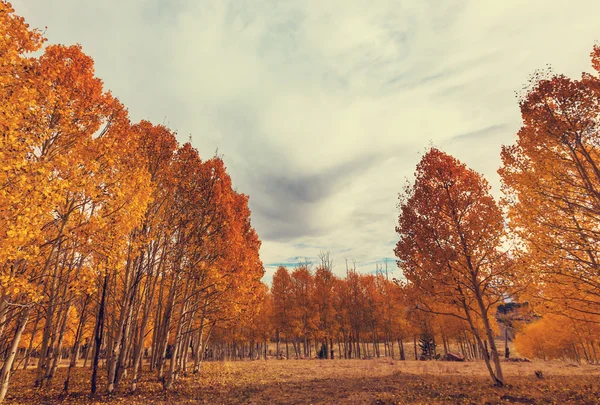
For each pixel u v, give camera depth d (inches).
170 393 485.7
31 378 624.7
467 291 535.2
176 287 573.0
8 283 271.9
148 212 521.3
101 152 365.4
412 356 1830.7
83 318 498.6
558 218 441.7
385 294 1459.2
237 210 766.5
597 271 401.4
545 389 427.5
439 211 540.4
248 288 606.5
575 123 396.2
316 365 883.4
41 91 307.0
